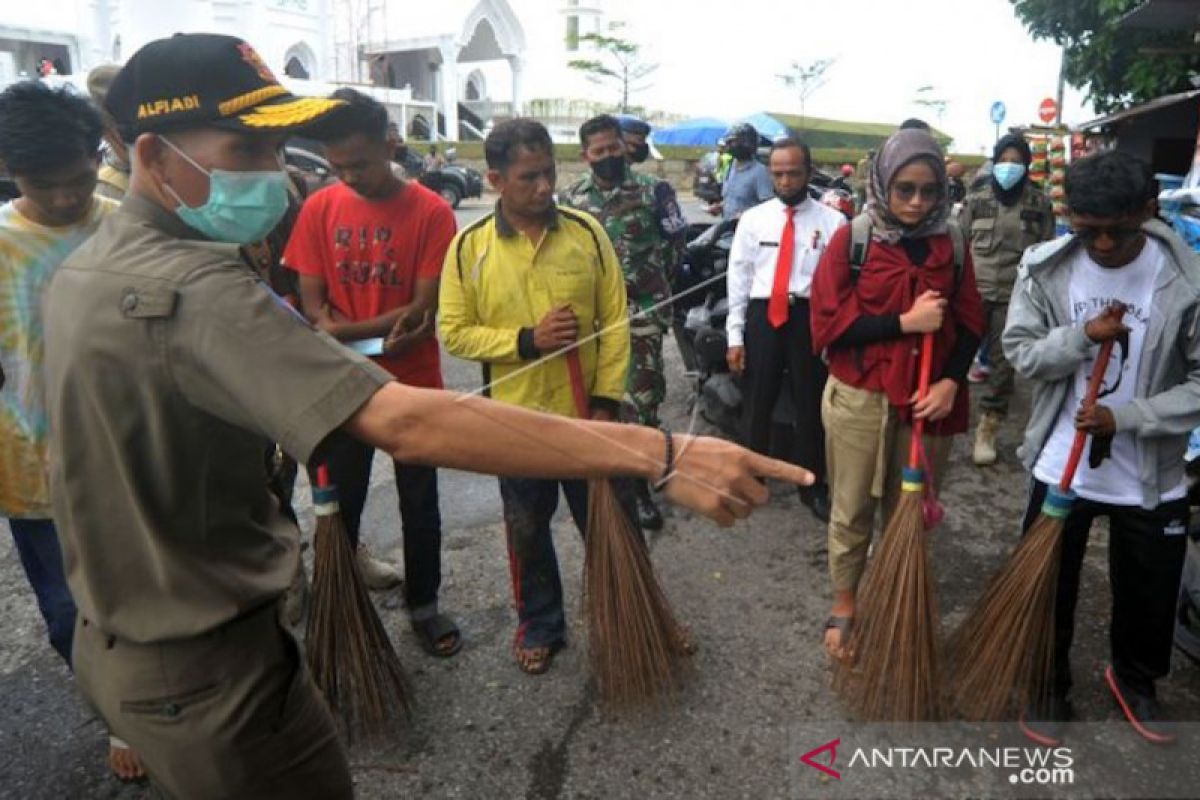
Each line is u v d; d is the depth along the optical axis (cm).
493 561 349
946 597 316
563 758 235
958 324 247
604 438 113
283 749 136
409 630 300
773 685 263
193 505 121
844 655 250
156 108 117
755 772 227
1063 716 237
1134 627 230
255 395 107
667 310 366
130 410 113
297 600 305
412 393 110
